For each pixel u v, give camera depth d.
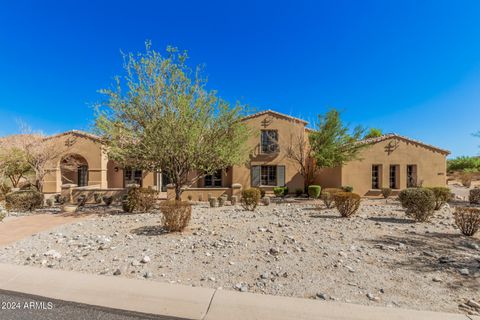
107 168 22.58
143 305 3.82
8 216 11.84
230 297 4.08
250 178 20.27
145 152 12.66
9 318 3.55
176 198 14.24
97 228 8.99
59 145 20.83
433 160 20.20
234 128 14.31
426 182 19.94
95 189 16.53
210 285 4.58
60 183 21.59
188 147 12.61
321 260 5.64
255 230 8.02
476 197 15.70
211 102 13.27
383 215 11.29
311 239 7.12
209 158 13.86
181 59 12.66
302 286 4.52
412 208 9.81
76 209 13.23
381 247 6.51
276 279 4.80
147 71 12.62
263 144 20.72
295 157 20.08
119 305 3.81
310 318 3.49
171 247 6.54
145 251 6.27
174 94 12.70
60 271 5.14
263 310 3.69
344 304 3.87
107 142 13.13
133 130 12.78
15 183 20.94
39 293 4.20
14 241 7.61
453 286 4.51
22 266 5.41
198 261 5.64
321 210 12.81
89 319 3.54
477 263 5.50
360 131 18.53
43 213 12.70
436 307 3.85
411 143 20.12
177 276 4.94
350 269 5.16
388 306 3.86
